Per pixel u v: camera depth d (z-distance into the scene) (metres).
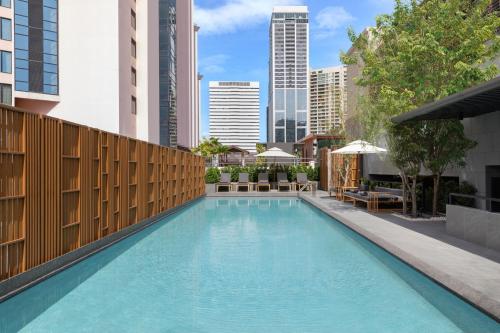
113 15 26.73
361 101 15.82
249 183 25.98
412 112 9.18
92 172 8.16
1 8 28.77
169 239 10.18
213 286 6.09
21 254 5.67
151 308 5.12
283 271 6.95
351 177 22.00
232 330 4.42
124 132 28.05
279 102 166.88
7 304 5.22
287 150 52.31
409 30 12.66
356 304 5.26
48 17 26.81
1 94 28.31
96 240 8.32
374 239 8.81
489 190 10.63
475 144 10.52
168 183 15.02
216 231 11.53
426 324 4.55
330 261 7.72
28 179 5.79
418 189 13.77
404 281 6.34
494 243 7.21
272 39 169.50
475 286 5.07
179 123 52.84
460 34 11.54
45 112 27.11
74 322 4.64
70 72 26.91
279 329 4.45
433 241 8.14
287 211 16.81
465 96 6.96
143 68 31.31
